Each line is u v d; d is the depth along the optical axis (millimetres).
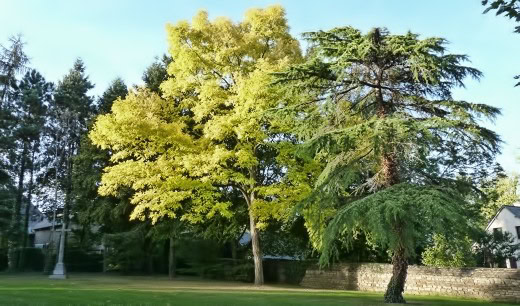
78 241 36625
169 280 25453
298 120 14961
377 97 14477
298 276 24391
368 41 12898
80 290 14086
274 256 30703
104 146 18469
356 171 13906
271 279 26016
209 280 26125
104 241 31297
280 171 23656
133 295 12750
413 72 13031
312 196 14188
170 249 28266
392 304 12570
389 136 12500
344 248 23125
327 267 22703
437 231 10727
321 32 14352
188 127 21984
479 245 24422
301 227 25688
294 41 21250
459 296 17547
